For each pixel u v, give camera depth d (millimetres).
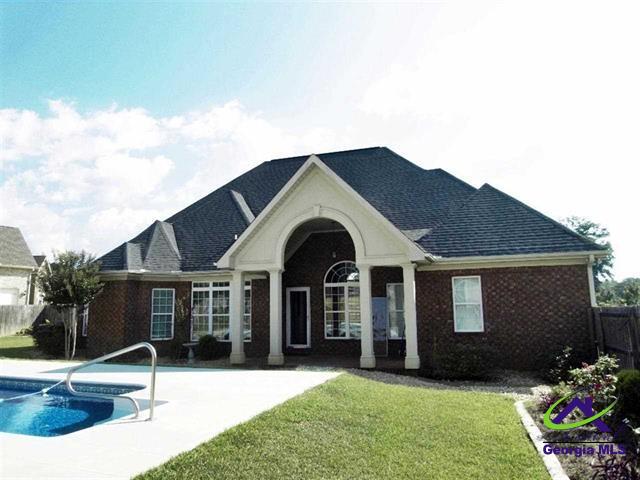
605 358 10023
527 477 6148
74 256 20797
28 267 39688
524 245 17125
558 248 16578
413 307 16281
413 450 7121
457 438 7703
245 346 21656
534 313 16906
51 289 19969
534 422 8688
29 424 9156
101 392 11805
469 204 19703
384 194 21891
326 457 6613
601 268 55469
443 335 17766
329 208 17562
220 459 6148
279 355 17625
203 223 24688
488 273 17594
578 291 16578
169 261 22422
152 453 6059
